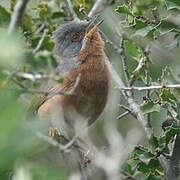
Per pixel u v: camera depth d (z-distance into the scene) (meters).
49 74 7.87
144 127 11.35
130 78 11.96
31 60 7.85
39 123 6.86
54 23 11.95
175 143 10.97
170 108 10.96
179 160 10.95
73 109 11.82
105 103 12.43
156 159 10.98
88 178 9.70
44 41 9.05
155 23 11.52
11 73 7.45
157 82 12.09
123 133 13.48
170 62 13.24
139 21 11.34
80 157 9.80
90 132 12.31
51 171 7.10
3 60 6.86
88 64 12.22
